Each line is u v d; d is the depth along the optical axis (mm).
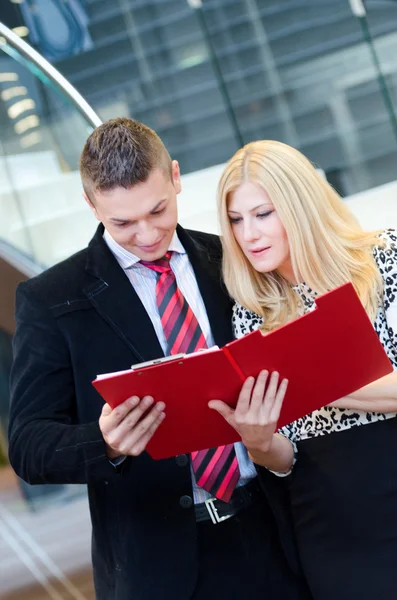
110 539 2594
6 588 6727
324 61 6316
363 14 6195
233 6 6551
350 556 2545
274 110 6441
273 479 2703
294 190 2586
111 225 2500
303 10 6395
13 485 9633
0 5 6859
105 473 2414
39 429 2457
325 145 6332
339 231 2643
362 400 2482
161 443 2369
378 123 6191
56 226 5508
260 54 6465
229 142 6523
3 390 9789
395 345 2543
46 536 7965
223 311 2723
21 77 5484
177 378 2166
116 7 6816
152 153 2463
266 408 2236
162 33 6676
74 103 5207
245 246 2639
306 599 2701
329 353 2221
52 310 2572
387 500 2510
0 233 5926
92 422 2434
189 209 5984
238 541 2607
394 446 2529
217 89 6574
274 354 2174
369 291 2582
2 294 6113
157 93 6688
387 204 6059
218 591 2566
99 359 2564
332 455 2568
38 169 5492
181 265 2738
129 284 2639
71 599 5902
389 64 6160
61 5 6855
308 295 2689
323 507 2580
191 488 2562
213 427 2338
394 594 2490
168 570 2525
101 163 2441
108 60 6801
